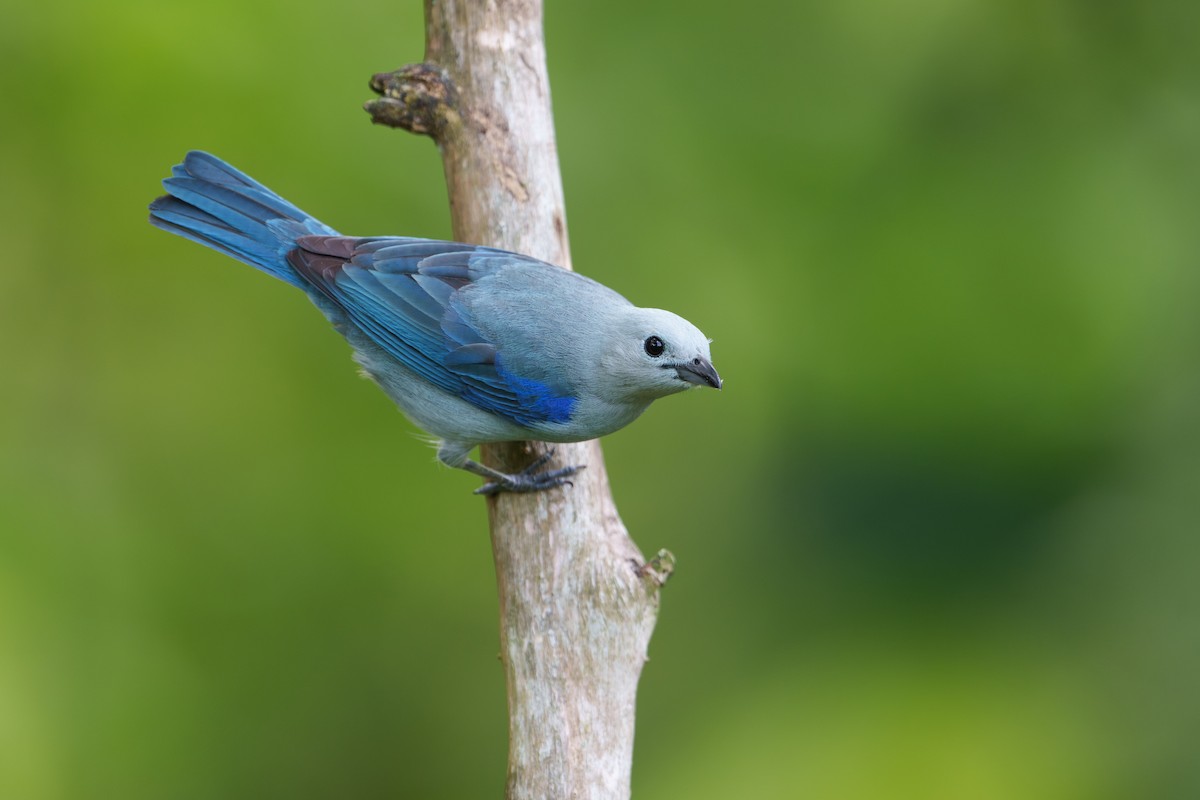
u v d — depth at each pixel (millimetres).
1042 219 13688
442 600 12742
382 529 12633
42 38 12711
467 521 12797
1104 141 14039
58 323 12969
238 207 10336
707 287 13406
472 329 9438
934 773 11984
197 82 12781
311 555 12547
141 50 12719
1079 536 12867
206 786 12039
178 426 12773
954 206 13719
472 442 9906
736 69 14023
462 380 9484
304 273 9922
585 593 8672
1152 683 12250
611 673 8508
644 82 13906
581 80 13844
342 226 12648
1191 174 13930
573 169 13492
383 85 9516
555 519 8945
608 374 9258
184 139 12852
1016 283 13477
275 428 12758
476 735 12648
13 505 12289
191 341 13016
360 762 12422
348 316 9969
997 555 13109
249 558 12492
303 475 12648
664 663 13086
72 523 12344
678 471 13602
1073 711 12164
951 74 14148
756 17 14086
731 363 13469
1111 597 12633
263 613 12422
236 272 13148
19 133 12906
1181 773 11867
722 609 13219
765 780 12156
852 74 14078
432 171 13000
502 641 8820
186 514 12562
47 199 12953
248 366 12938
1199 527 12688
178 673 12125
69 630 11898
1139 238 13602
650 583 8648
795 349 13492
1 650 11391
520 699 8547
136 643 12094
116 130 12891
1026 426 13273
